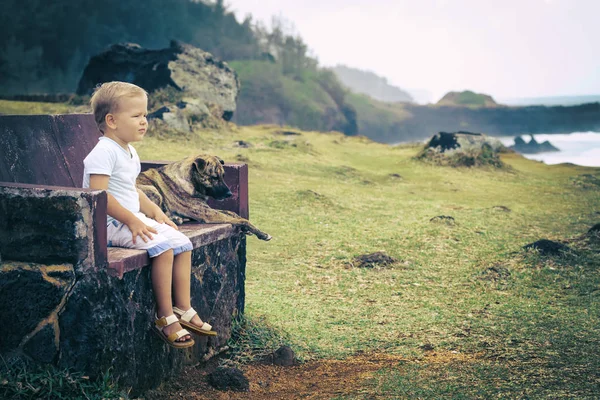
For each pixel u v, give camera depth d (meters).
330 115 159.12
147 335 3.54
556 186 18.03
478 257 8.67
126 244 3.51
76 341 3.09
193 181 4.67
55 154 4.39
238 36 184.50
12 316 3.10
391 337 5.23
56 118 4.53
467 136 21.81
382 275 7.72
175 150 17.03
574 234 10.34
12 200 3.12
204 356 4.36
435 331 5.36
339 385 3.92
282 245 9.17
